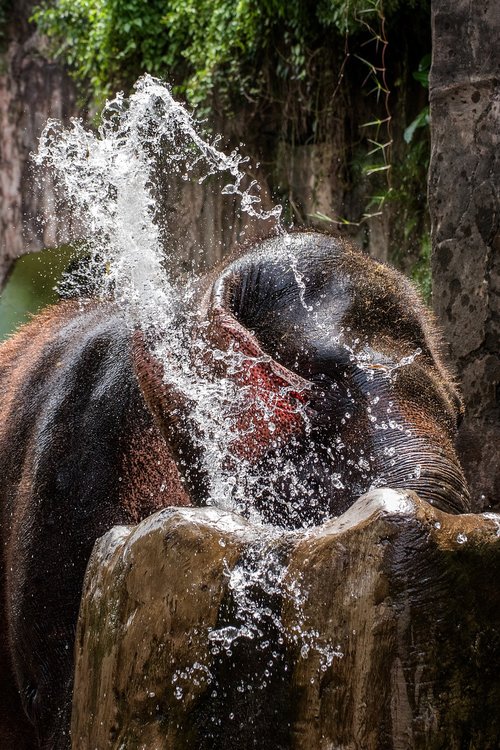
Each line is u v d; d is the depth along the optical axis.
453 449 4.20
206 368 4.66
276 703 3.37
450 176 8.13
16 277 11.22
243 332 4.53
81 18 19.05
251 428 4.57
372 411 4.24
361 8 13.01
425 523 3.13
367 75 13.94
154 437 5.81
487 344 7.97
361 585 3.16
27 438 6.61
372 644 3.11
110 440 5.97
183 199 15.56
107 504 5.96
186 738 3.54
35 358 7.01
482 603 3.15
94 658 4.01
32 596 6.16
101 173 6.27
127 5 17.12
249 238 5.29
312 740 3.22
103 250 7.00
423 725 3.08
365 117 14.05
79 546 6.02
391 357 4.43
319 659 3.22
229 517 3.71
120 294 6.49
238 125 15.73
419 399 4.30
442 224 8.18
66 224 19.05
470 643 3.13
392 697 3.09
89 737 3.96
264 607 3.42
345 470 4.26
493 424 7.92
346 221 13.86
